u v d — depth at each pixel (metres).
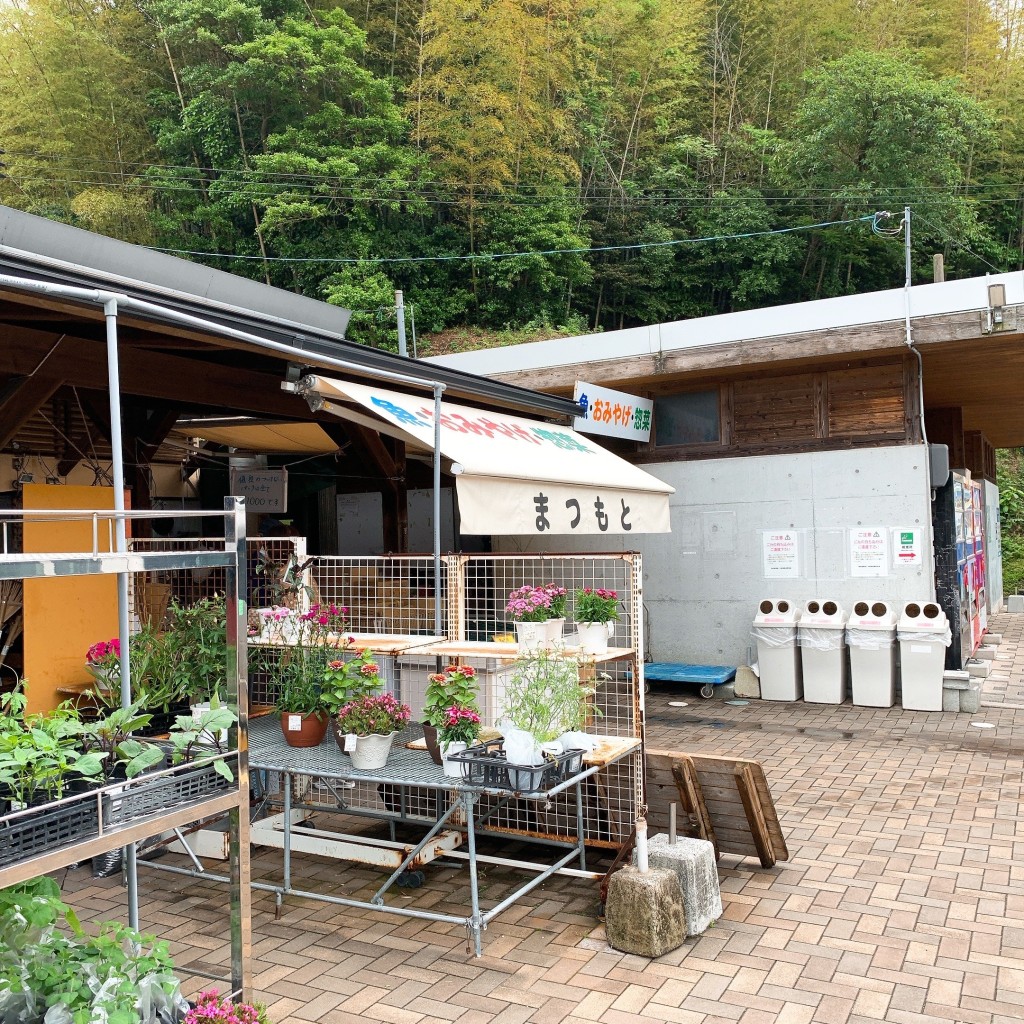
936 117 28.61
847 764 7.55
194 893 5.09
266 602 7.06
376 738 4.57
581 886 5.08
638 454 11.82
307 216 27.03
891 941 4.28
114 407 3.15
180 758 2.91
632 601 5.28
